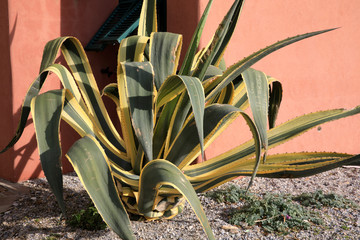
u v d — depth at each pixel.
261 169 2.81
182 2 3.99
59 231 3.05
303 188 4.17
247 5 4.27
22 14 3.94
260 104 2.61
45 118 2.48
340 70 5.29
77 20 4.31
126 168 3.15
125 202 3.11
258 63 4.45
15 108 3.98
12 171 4.05
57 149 2.37
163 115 2.93
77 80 3.27
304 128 2.99
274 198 3.58
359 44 5.48
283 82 4.70
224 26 2.69
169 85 2.62
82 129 3.02
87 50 4.34
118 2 4.66
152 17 3.49
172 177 2.40
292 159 2.97
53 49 3.04
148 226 3.13
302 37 2.52
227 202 3.63
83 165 2.32
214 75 3.02
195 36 2.84
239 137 4.44
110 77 4.62
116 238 2.95
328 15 5.07
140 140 2.56
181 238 2.94
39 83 3.02
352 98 5.47
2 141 4.15
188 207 3.56
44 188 3.93
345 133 5.43
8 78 3.96
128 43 3.09
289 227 3.16
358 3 5.41
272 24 4.52
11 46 3.90
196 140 2.77
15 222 3.21
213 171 3.12
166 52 2.98
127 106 3.07
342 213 3.47
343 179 4.55
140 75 2.64
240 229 3.12
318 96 5.07
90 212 3.09
